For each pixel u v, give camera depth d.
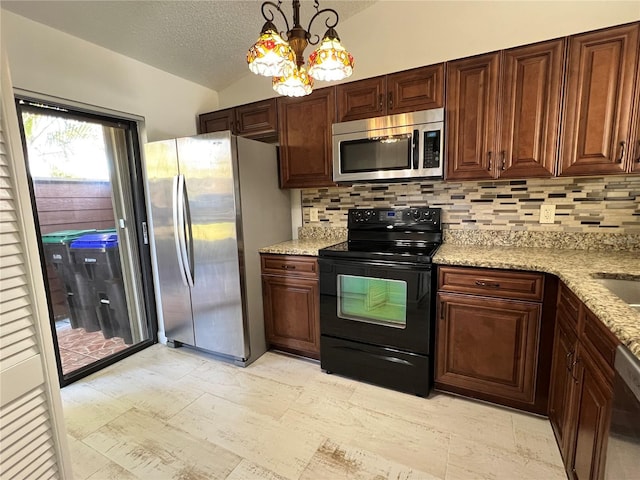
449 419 1.78
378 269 1.99
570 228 2.01
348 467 1.49
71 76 2.06
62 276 2.36
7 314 0.87
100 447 1.64
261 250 2.48
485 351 1.82
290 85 1.42
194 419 1.83
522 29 2.00
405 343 1.99
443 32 2.20
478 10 2.09
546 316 1.65
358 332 2.13
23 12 1.79
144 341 2.77
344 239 2.72
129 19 2.02
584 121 1.67
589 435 1.13
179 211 2.37
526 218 2.12
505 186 2.15
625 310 0.98
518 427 1.70
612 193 1.89
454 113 1.96
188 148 2.30
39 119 2.08
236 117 2.74
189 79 2.85
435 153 1.97
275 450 1.60
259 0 2.07
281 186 2.63
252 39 2.48
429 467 1.47
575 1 1.86
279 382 2.19
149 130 2.57
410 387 2.01
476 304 1.81
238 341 2.39
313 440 1.65
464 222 2.29
